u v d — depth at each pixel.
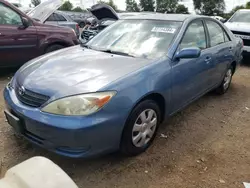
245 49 7.82
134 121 2.82
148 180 2.68
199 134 3.65
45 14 7.12
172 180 2.69
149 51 3.41
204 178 2.74
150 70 3.00
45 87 2.67
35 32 5.84
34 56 5.95
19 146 3.13
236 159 3.10
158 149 3.21
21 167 1.31
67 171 2.75
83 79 2.72
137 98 2.76
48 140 2.54
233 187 2.63
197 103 4.75
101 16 8.98
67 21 10.36
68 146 2.48
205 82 4.14
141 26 3.88
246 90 5.65
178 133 3.63
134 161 2.95
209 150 3.26
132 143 2.89
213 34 4.43
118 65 3.04
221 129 3.83
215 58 4.27
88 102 2.47
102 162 2.91
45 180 1.24
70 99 2.49
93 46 3.88
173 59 3.32
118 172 2.77
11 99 2.88
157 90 3.00
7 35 5.43
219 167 2.93
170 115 3.47
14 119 2.76
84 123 2.42
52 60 3.31
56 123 2.43
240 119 4.20
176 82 3.33
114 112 2.58
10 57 5.60
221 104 4.77
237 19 8.92
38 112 2.55
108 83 2.64
